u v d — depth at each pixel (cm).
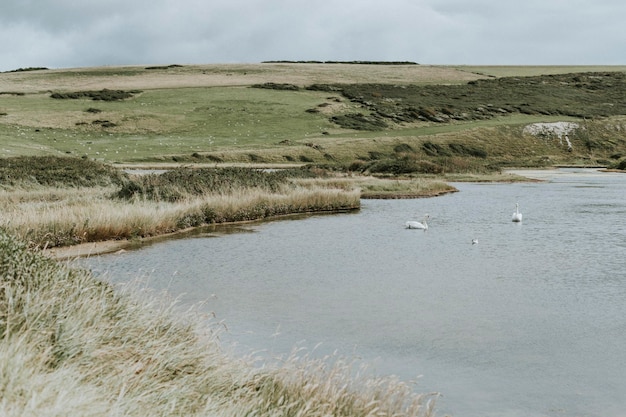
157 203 2723
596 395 796
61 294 750
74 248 1844
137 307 822
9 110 10819
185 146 9175
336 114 11869
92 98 12288
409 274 1578
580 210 3400
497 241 2202
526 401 771
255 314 1159
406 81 15588
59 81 14925
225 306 1211
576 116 12788
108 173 4053
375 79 15738
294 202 3247
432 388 808
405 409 697
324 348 962
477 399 775
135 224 2172
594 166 9638
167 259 1741
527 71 18812
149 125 10550
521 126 11500
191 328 834
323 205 3378
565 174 7806
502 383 834
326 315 1162
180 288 1362
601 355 955
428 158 7862
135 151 8600
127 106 11731
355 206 3528
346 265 1691
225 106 12062
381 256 1853
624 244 2136
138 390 562
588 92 15088
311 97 13112
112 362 624
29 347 564
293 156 8894
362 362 901
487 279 1516
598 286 1441
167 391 567
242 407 578
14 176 3581
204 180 3241
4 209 2178
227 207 2783
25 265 800
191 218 2547
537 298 1319
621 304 1272
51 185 3597
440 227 2617
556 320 1148
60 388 494
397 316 1166
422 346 986
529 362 919
